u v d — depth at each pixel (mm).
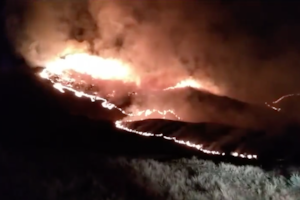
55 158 11156
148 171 11180
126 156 15062
